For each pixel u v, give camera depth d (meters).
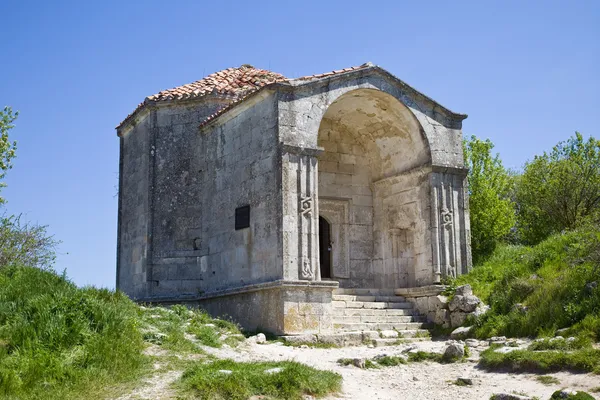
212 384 10.25
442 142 22.11
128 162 25.47
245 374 10.73
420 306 20.80
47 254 21.91
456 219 21.83
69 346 11.55
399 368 13.95
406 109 21.69
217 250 21.58
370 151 24.41
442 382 12.55
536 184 27.69
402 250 23.12
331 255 23.39
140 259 23.48
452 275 21.22
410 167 22.56
